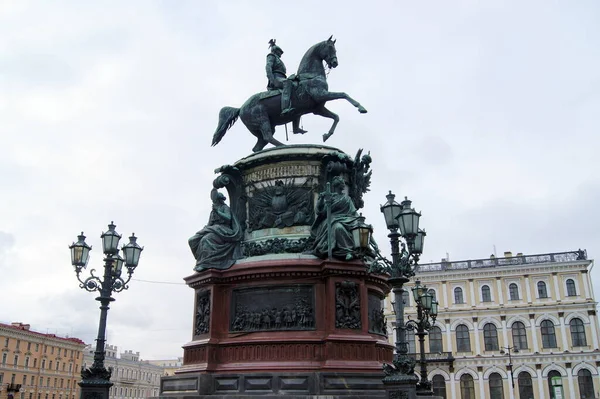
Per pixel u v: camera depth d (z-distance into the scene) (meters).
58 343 80.06
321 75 14.93
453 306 61.19
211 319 12.38
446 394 58.78
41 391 75.56
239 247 13.37
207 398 11.18
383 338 12.98
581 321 57.41
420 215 10.45
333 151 13.90
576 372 56.03
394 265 10.10
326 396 10.45
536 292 59.41
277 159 13.73
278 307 12.05
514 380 57.62
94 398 11.43
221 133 15.83
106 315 12.25
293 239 12.93
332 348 11.23
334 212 12.69
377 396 10.54
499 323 59.47
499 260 62.12
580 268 58.75
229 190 14.51
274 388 11.03
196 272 13.11
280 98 14.86
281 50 15.77
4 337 69.81
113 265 12.95
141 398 98.00
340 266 11.89
